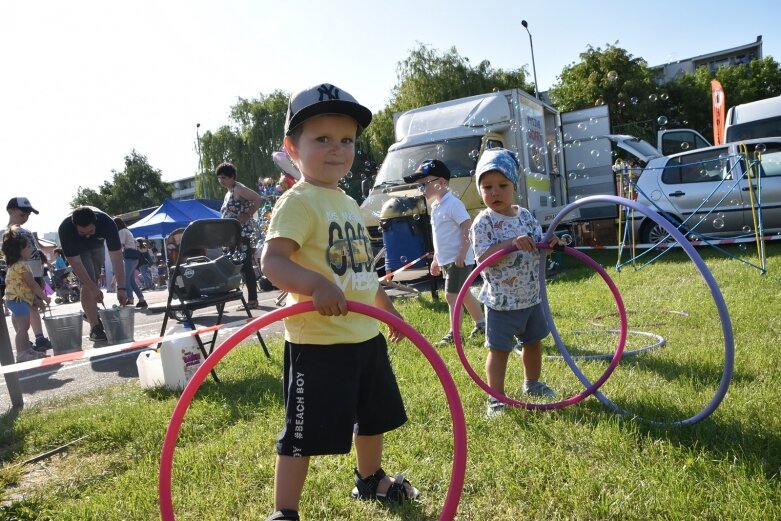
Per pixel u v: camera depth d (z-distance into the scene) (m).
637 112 23.61
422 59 28.50
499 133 8.98
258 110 34.78
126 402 3.76
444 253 4.85
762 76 31.83
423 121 9.34
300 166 2.07
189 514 2.19
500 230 3.11
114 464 2.83
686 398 2.88
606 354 3.91
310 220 1.94
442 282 8.84
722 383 2.44
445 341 4.56
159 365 4.02
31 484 2.70
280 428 2.97
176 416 1.73
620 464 2.28
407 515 2.08
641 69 24.08
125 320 5.72
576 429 2.63
